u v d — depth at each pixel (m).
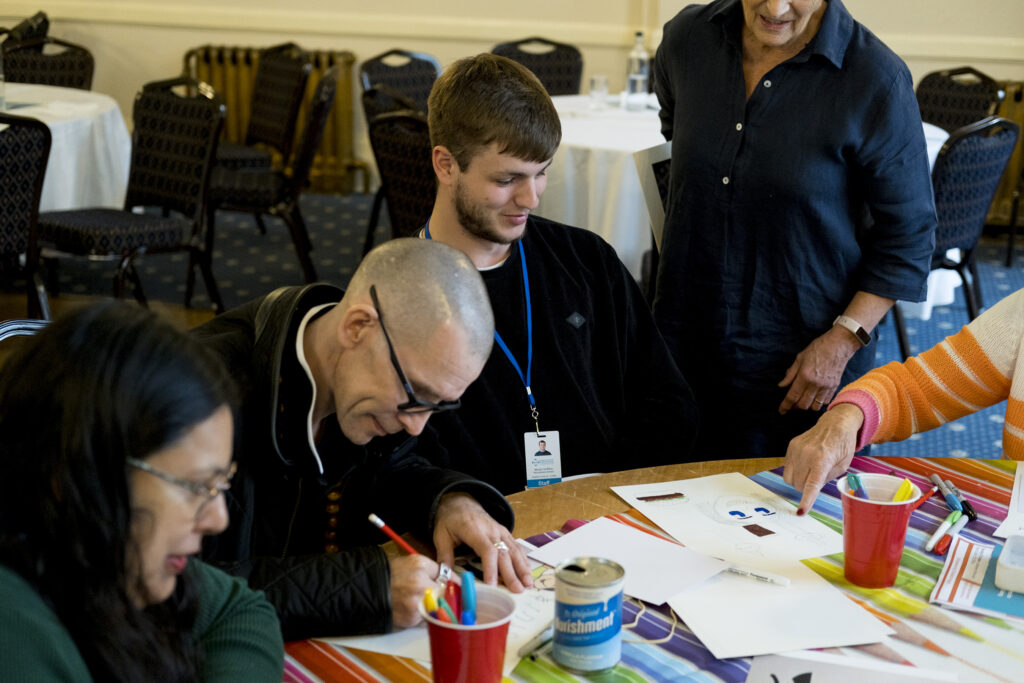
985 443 3.58
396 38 6.54
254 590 1.18
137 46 6.73
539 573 1.33
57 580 0.84
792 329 2.25
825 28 2.05
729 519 1.48
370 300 1.21
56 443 0.80
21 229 3.52
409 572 1.24
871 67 2.05
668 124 2.50
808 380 2.21
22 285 4.84
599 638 1.11
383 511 1.53
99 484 0.81
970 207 3.85
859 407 1.66
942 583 1.30
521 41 5.93
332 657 1.17
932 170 3.73
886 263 2.17
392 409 1.23
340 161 6.76
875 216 2.17
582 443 1.88
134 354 0.83
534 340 1.85
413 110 4.38
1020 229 6.03
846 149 2.09
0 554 0.83
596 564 1.15
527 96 1.63
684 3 5.99
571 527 1.45
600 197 3.65
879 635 1.18
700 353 2.36
